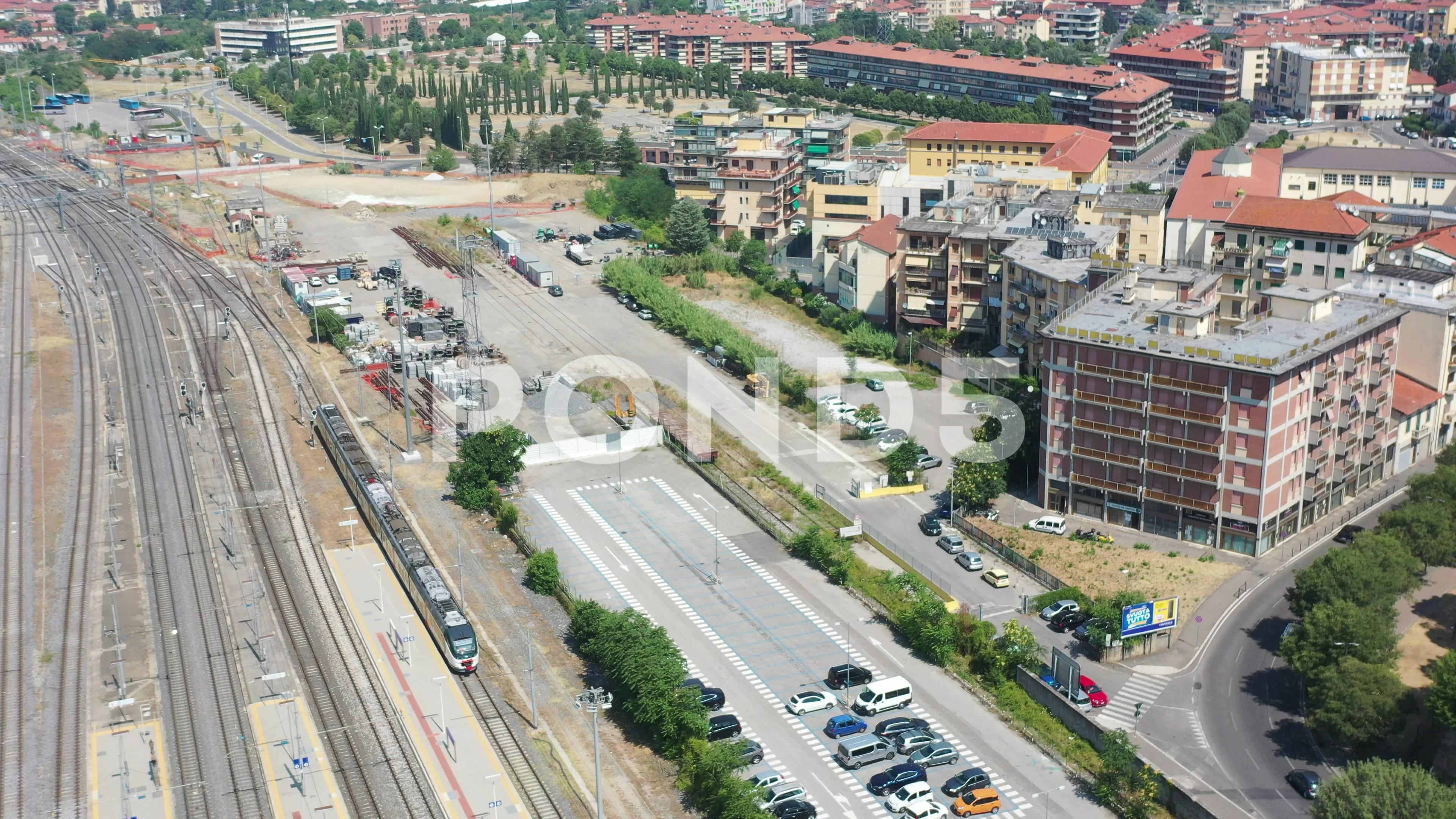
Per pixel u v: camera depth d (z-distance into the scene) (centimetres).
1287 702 17038
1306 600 17700
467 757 16312
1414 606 19025
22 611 19912
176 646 18862
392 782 15862
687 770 15812
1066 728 16775
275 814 15350
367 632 19075
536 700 17462
